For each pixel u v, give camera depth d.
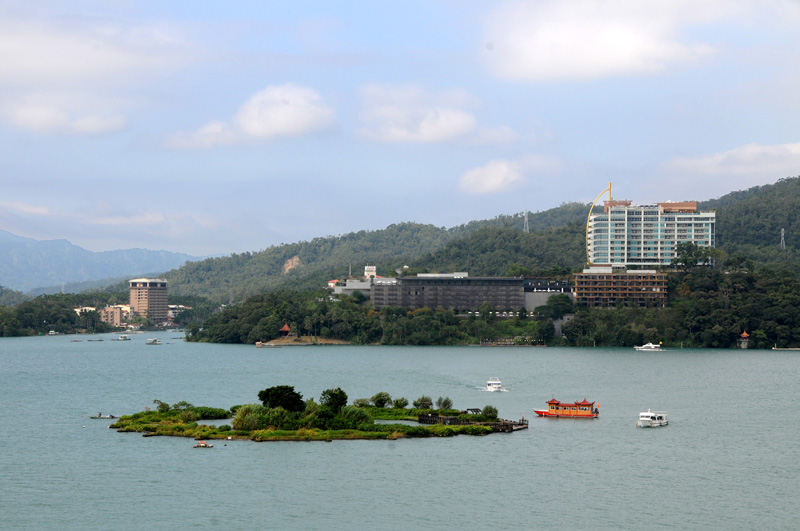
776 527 154.62
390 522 157.62
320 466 194.62
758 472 191.62
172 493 174.75
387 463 197.75
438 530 153.25
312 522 157.75
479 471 191.12
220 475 187.62
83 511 164.12
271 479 184.25
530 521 157.88
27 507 166.62
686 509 164.75
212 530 153.62
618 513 162.25
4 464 197.50
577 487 179.25
